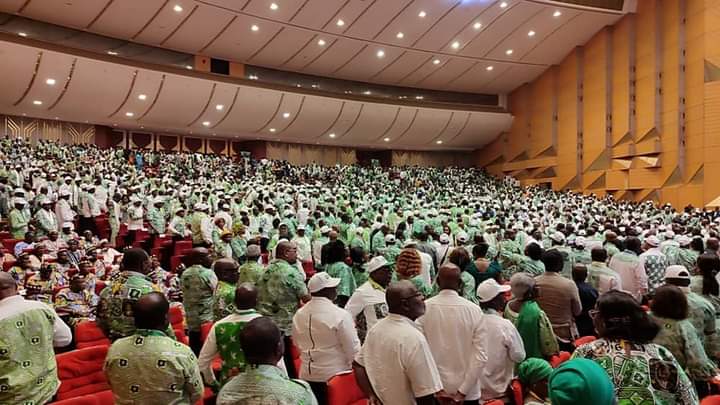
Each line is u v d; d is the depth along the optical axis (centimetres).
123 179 1764
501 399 348
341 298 570
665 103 2370
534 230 1141
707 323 389
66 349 481
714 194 2123
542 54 2898
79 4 2025
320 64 2805
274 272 489
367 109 3047
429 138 3403
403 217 1435
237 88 2634
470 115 3300
